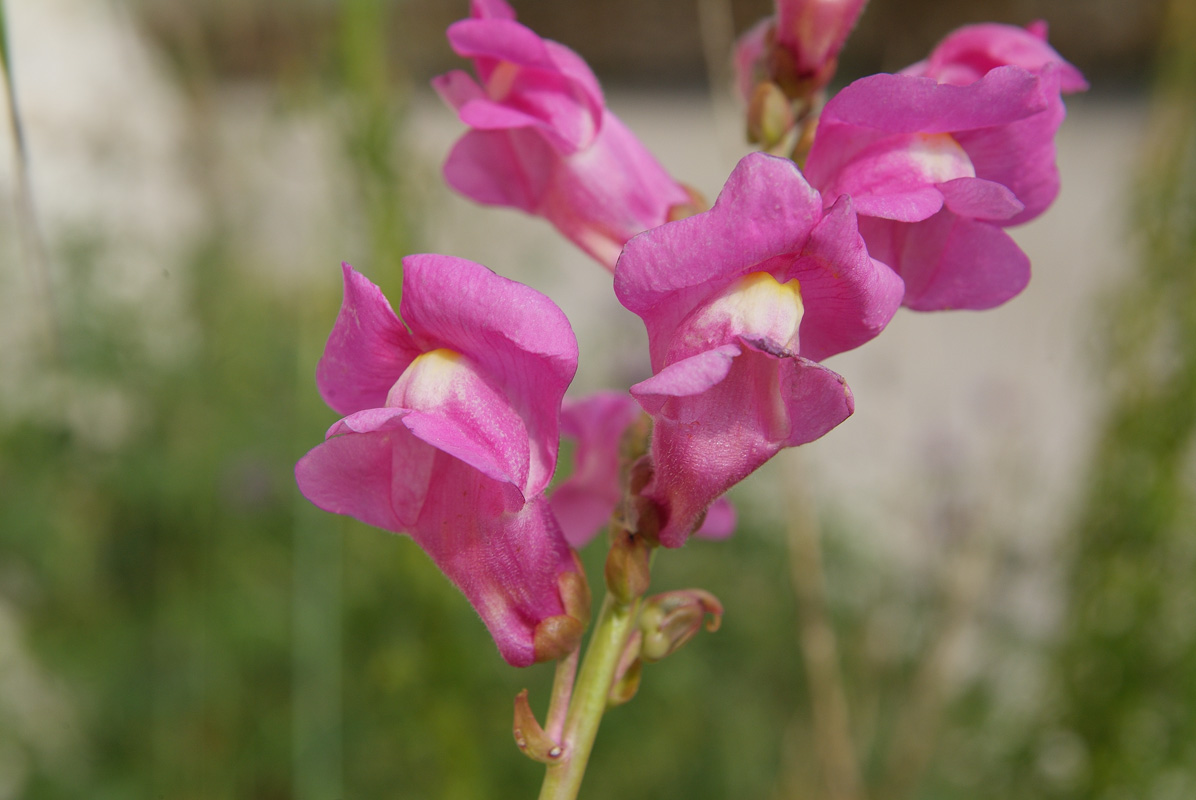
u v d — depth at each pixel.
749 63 0.20
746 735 0.41
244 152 0.46
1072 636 0.34
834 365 0.56
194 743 0.41
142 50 0.52
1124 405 0.34
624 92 0.66
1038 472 0.45
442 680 0.32
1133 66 0.54
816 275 0.16
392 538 0.33
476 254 0.45
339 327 0.17
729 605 0.46
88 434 0.48
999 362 0.53
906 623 0.44
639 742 0.40
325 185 0.35
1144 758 0.32
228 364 0.48
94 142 0.51
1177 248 0.33
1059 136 0.55
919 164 0.17
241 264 0.50
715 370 0.15
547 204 0.20
